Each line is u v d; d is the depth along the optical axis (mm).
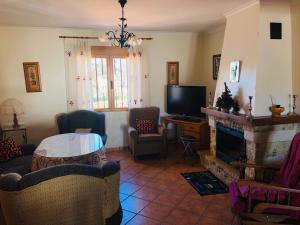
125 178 3891
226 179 3598
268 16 3100
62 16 3840
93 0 3029
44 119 4922
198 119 5039
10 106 4477
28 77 4734
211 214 2875
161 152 4734
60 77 4914
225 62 3863
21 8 3352
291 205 2193
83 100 4996
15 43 4598
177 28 4953
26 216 2012
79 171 2074
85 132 4406
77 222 2195
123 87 5332
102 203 2316
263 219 2205
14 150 3531
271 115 3176
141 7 3371
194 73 5664
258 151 3168
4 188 1947
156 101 5523
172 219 2785
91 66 5027
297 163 2393
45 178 1969
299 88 3137
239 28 3496
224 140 3982
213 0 3068
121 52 5133
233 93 3615
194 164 4484
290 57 3227
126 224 2691
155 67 5402
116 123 5355
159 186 3605
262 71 3139
